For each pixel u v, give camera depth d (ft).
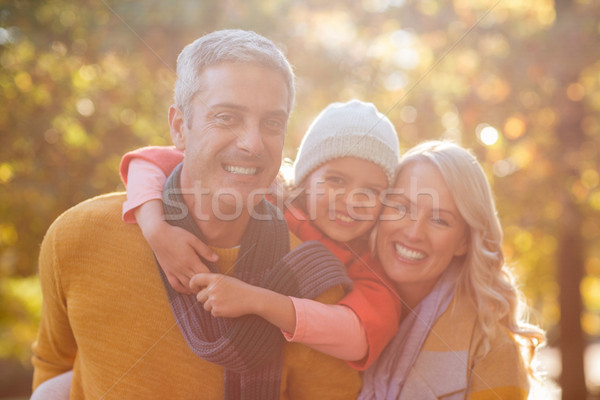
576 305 15.07
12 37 13.03
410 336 4.49
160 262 4.00
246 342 3.90
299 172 4.74
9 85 13.34
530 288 17.06
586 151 13.55
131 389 4.09
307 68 12.55
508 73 13.44
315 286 4.11
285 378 4.24
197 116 3.93
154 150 4.69
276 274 4.13
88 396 4.26
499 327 4.68
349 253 4.58
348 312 4.16
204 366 4.09
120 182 13.46
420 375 4.36
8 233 14.37
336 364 4.30
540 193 13.66
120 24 11.87
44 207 13.33
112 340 4.13
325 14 13.05
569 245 14.85
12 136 13.28
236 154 3.86
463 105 13.50
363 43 13.48
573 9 13.61
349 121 4.58
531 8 14.33
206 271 3.92
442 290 4.63
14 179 13.29
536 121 13.47
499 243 4.80
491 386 4.36
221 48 3.91
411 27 13.69
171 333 4.11
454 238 4.58
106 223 4.25
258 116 3.90
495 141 13.60
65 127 13.70
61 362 4.87
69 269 4.22
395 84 13.61
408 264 4.54
